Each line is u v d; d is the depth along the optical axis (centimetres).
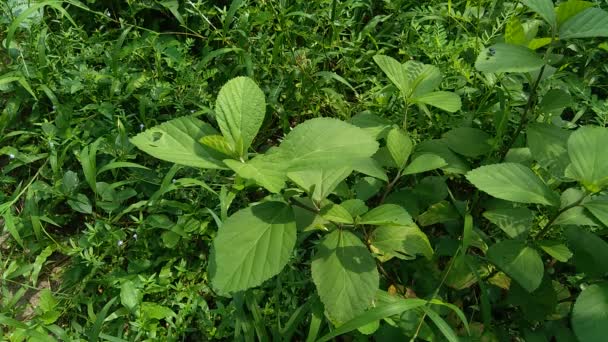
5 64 345
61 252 294
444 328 193
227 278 157
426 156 217
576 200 202
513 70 189
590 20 194
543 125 233
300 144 159
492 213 214
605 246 211
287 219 167
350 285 175
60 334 242
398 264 259
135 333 254
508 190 185
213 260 161
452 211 244
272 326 241
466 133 252
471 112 293
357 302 173
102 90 334
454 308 200
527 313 222
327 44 352
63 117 312
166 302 258
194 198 292
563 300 231
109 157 310
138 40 339
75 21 370
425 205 254
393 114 312
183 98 321
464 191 291
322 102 333
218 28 375
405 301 190
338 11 351
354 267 177
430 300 204
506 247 203
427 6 376
